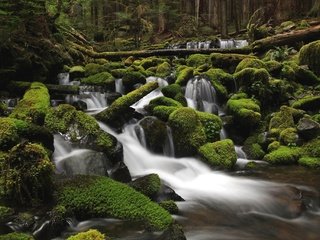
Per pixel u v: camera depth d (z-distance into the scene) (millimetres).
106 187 5504
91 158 6402
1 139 6055
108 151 7004
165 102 9969
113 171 6531
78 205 5176
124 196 5371
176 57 15875
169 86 11094
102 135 7230
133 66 13445
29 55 10781
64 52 13438
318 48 12602
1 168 5391
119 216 5125
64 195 5285
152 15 27578
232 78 11664
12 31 10781
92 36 22875
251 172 7891
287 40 14867
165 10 27297
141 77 11805
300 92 11492
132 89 11656
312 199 6246
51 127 7504
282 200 6102
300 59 13156
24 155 5180
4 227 4426
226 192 6652
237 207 5957
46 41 12078
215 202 6156
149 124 8633
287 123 9594
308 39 14742
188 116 8805
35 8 11578
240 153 9164
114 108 8820
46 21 13242
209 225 5289
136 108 10195
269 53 14438
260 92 10781
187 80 11961
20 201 5047
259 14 24047
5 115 8195
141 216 5078
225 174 7781
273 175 7641
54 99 10219
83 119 7484
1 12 9703
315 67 12695
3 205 4984
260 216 5703
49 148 6688
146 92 9250
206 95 11359
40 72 11078
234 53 15406
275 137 9320
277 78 12133
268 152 9031
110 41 22188
